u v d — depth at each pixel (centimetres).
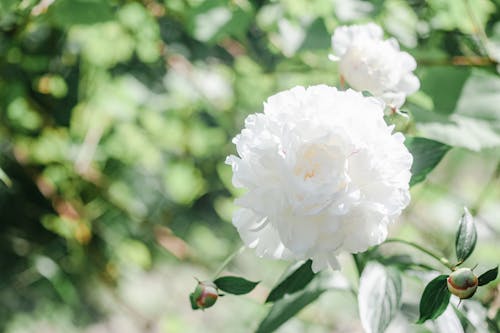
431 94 104
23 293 199
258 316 189
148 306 194
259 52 141
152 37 136
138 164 170
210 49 156
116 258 179
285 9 115
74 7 108
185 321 183
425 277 90
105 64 145
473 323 89
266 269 196
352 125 79
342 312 166
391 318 86
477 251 129
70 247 171
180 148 164
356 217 79
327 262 80
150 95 159
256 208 78
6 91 140
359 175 78
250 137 79
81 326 198
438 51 110
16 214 185
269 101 81
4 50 125
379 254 91
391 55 89
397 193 79
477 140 100
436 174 142
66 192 157
